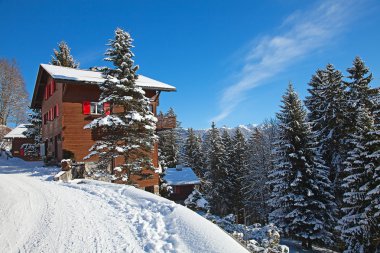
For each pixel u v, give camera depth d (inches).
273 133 1577.3
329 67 1168.8
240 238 370.0
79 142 1024.2
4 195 500.1
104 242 279.6
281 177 995.9
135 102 820.0
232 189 1782.7
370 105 1103.0
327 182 960.9
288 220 956.6
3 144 2123.5
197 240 262.1
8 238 301.3
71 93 1031.0
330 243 922.7
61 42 1710.1
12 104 2224.4
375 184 740.0
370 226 725.3
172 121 1186.0
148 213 357.7
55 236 301.3
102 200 453.1
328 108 1125.1
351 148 1039.6
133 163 791.1
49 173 856.9
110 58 823.7
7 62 2188.7
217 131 2100.1
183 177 1598.2
